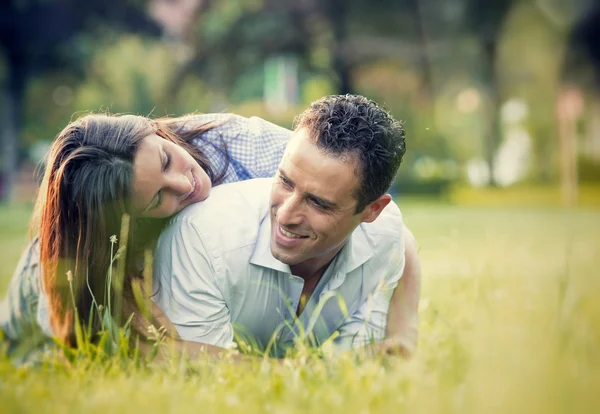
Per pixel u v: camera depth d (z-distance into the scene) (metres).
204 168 3.32
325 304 3.00
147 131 2.94
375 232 3.01
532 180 25.52
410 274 3.18
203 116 3.55
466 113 26.83
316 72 26.09
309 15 24.14
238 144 3.47
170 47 26.38
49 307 3.08
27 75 23.80
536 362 2.01
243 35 24.47
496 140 26.02
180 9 25.75
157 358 2.74
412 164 27.03
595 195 19.50
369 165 2.57
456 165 27.88
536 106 24.59
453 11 23.19
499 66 23.75
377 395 2.07
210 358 2.64
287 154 2.62
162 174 2.87
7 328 3.60
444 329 2.86
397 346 2.71
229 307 2.89
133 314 2.71
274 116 24.09
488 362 2.11
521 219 11.00
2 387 2.24
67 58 24.23
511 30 23.06
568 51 22.98
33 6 22.84
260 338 3.03
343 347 2.91
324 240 2.68
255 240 2.84
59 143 2.98
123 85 29.27
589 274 3.99
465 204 18.66
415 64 24.92
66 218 2.94
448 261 5.45
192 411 1.96
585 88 23.72
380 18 24.05
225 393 2.16
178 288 2.82
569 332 2.42
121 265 2.73
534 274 3.49
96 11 23.58
